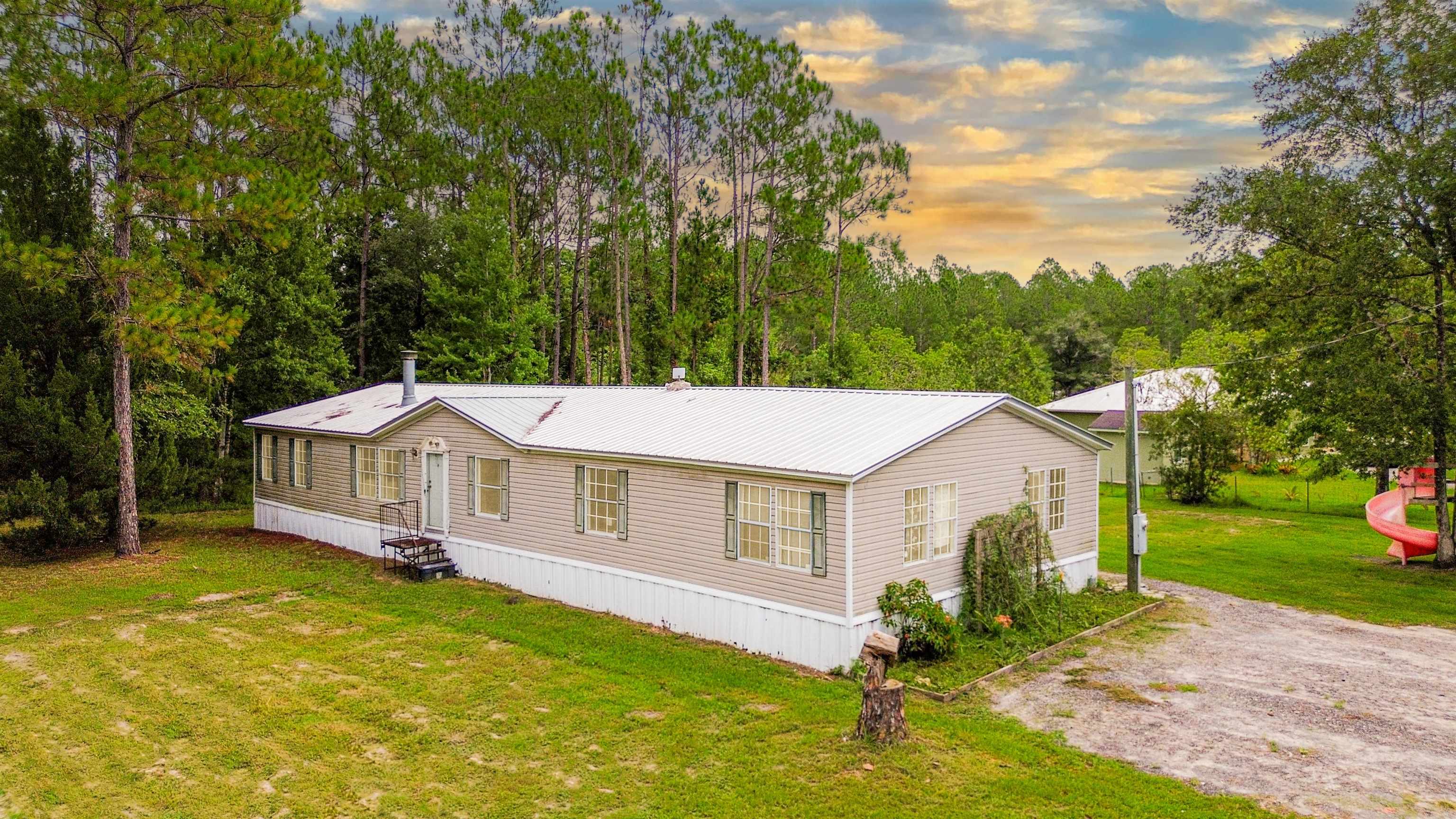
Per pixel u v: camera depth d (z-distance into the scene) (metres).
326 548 23.64
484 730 11.31
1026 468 16.94
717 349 44.34
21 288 21.84
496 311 37.97
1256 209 22.44
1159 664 14.02
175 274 21.61
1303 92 22.45
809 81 39.34
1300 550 23.94
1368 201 21.11
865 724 10.73
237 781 9.92
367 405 25.97
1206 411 32.69
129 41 20.77
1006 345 53.28
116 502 22.94
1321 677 13.34
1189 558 22.73
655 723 11.53
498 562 19.36
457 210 42.66
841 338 47.38
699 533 15.38
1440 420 21.11
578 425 19.19
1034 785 9.64
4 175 20.98
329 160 30.05
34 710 11.90
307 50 28.08
